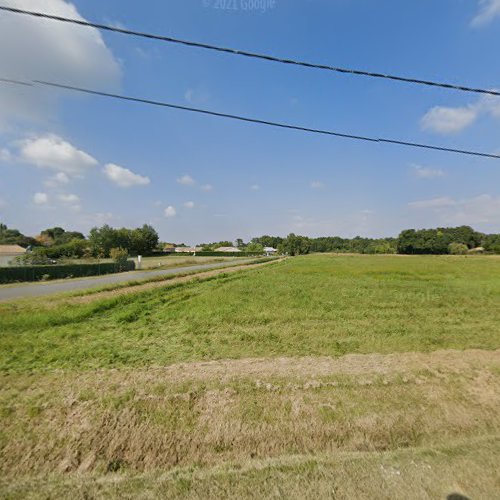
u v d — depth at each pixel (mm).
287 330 7020
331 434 3275
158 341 6141
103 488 2543
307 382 4176
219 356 5289
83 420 3305
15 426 3186
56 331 6680
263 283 16078
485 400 3850
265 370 4590
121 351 5473
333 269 26016
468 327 7277
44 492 2500
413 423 3441
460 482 2539
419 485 2500
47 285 17031
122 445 3043
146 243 76312
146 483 2598
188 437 3168
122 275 24938
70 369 4566
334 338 6422
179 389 3930
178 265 38812
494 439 3178
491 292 12570
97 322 7652
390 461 2812
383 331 6949
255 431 3270
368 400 3805
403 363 4902
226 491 2469
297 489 2469
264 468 2746
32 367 4625
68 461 2832
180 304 10227
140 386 4004
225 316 8328
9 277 19938
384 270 24625
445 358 5117
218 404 3660
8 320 7246
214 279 18750
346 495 2396
